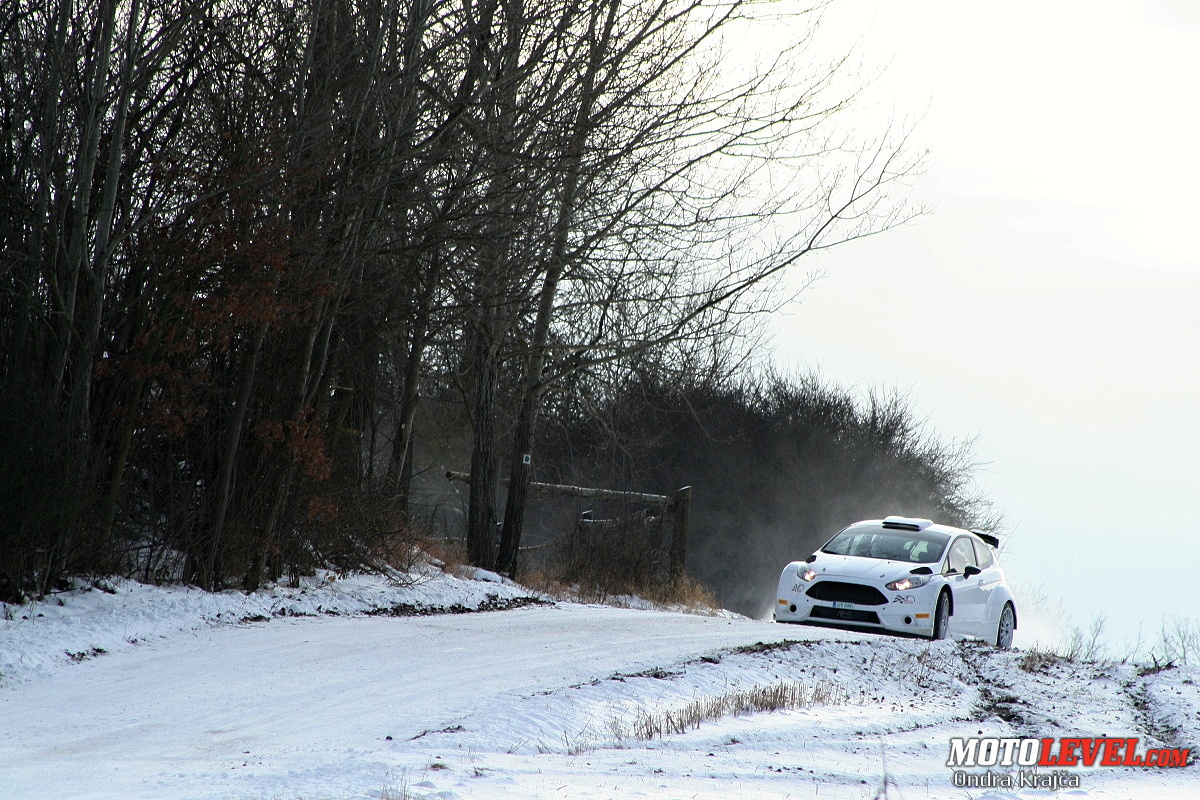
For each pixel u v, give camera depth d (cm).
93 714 3228
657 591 8888
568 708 3350
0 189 4850
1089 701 4306
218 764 2616
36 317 4762
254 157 5200
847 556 5806
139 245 5084
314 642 4547
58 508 4566
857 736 3372
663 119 6588
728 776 2631
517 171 6234
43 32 4916
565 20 6231
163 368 5044
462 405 11638
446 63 6088
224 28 5338
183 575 5362
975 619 5872
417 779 2325
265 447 5559
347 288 5844
